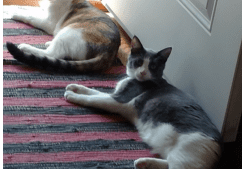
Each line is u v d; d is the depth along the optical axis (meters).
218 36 1.65
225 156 1.68
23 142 1.57
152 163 1.49
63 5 2.44
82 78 2.11
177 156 1.47
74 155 1.55
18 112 1.75
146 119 1.72
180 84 2.00
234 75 1.57
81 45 2.16
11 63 2.10
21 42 2.34
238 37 1.52
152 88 1.81
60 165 1.49
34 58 2.03
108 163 1.54
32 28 2.54
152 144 1.65
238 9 1.51
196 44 1.82
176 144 1.52
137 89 1.82
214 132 1.55
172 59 2.06
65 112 1.81
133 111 1.79
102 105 1.83
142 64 1.82
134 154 1.61
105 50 2.16
